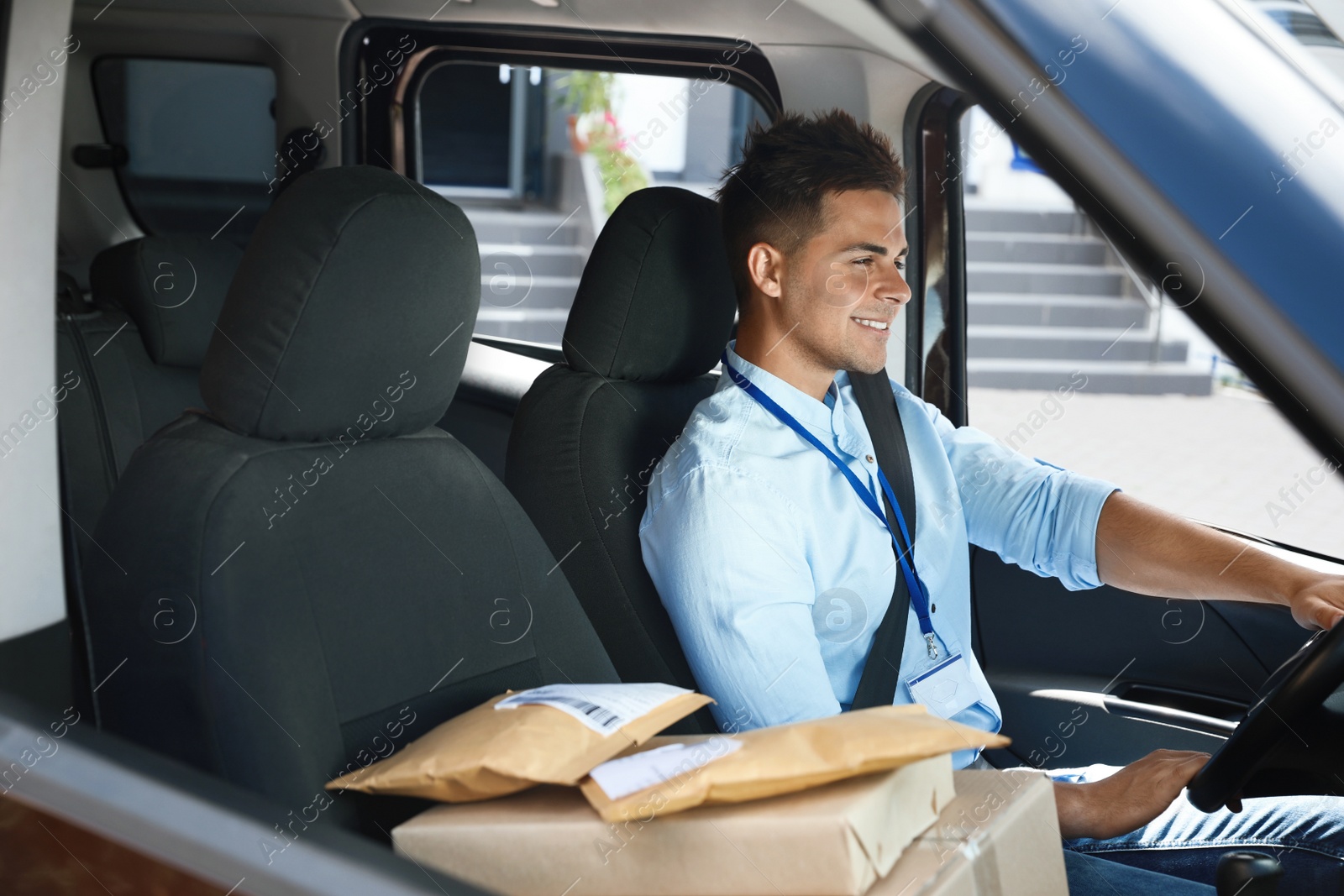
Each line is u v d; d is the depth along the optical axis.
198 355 2.04
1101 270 5.57
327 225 1.08
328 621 1.08
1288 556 1.60
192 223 2.54
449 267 1.16
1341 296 0.82
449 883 0.91
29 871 0.91
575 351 1.57
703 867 0.87
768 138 1.53
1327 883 1.34
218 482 1.05
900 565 1.56
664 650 1.49
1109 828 1.36
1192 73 0.89
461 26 2.12
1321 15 0.90
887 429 1.64
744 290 1.56
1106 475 3.57
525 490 1.52
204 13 2.25
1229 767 1.24
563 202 7.10
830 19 1.67
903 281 1.53
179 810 0.91
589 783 0.91
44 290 1.00
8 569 0.96
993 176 5.46
